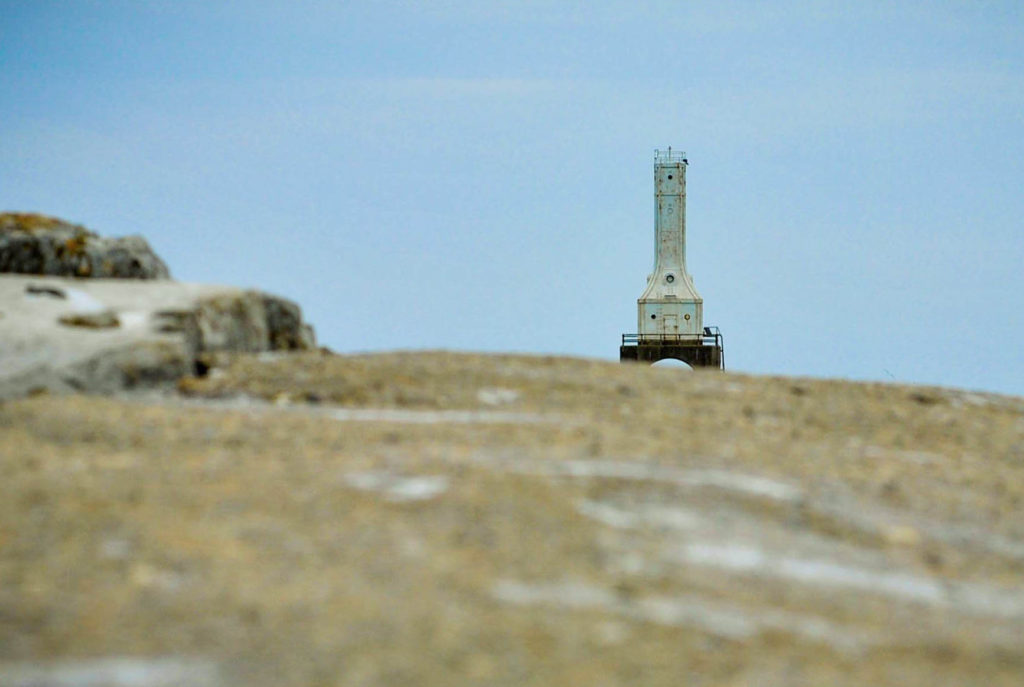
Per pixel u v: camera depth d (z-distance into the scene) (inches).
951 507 1943.9
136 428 2064.5
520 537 1589.6
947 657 1397.6
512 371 2571.4
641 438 2070.6
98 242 3235.7
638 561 1553.9
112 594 1395.2
